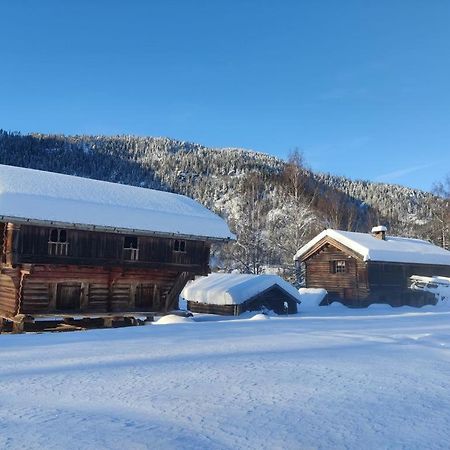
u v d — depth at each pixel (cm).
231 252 5922
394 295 4106
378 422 546
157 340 1321
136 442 461
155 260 2517
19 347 1186
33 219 2075
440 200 6806
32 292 2267
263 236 6241
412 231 7838
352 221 6912
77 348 1155
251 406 604
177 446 452
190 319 2444
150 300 2688
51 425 517
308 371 842
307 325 1858
